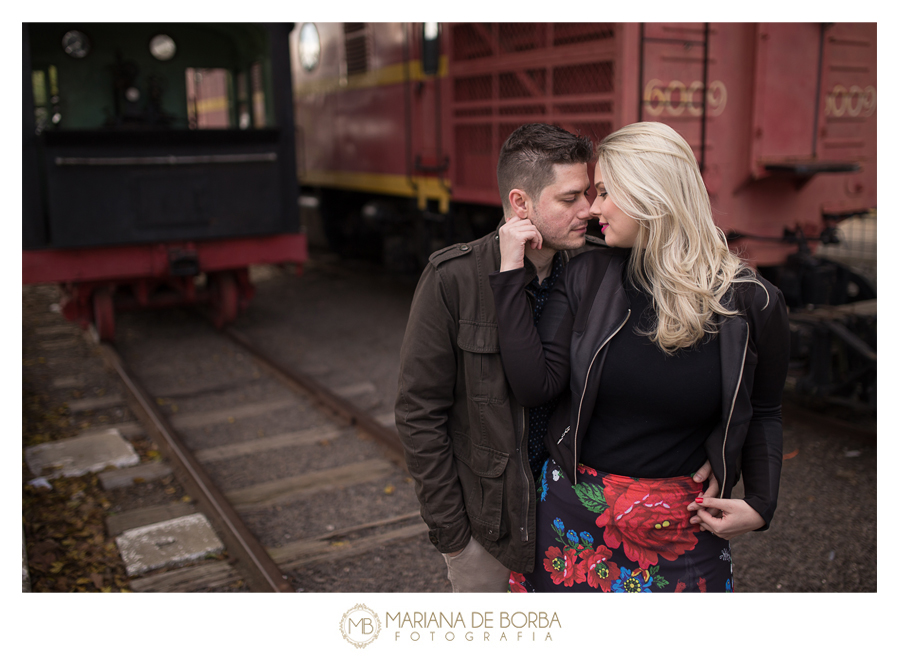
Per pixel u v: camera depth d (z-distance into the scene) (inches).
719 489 58.6
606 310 58.0
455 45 253.8
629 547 59.4
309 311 311.7
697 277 55.3
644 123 57.6
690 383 56.6
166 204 236.8
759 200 195.5
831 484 141.1
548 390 58.9
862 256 388.8
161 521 135.0
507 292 58.1
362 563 121.3
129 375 215.3
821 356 169.5
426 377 62.8
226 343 263.9
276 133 253.4
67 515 137.8
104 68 272.7
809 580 110.5
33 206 219.9
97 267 232.1
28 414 193.6
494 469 62.1
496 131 233.9
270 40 253.1
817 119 195.2
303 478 154.3
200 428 184.7
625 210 55.9
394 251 355.9
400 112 297.4
